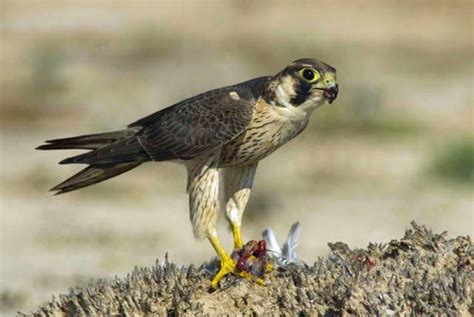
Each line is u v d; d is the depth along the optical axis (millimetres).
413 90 30672
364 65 34594
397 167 22016
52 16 40281
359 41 38469
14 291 12867
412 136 25125
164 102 29125
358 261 7613
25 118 27078
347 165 22141
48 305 7980
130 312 7430
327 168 21812
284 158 22875
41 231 16719
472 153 21594
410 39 38656
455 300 6934
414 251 7695
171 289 7570
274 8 43594
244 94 8578
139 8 42781
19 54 34438
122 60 34719
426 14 41750
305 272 7547
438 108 28406
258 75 33469
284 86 8383
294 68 8367
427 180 20828
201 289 7707
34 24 39094
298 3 44250
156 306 7473
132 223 17438
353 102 27094
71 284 13312
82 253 15344
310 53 36438
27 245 15711
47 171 21141
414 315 6867
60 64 32469
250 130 8430
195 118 8547
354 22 41062
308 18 42125
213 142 8414
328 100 8391
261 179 20438
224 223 8703
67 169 21484
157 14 42312
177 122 8617
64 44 36312
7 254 15227
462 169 21156
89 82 31188
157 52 35844
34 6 41594
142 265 14469
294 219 17688
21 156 22766
